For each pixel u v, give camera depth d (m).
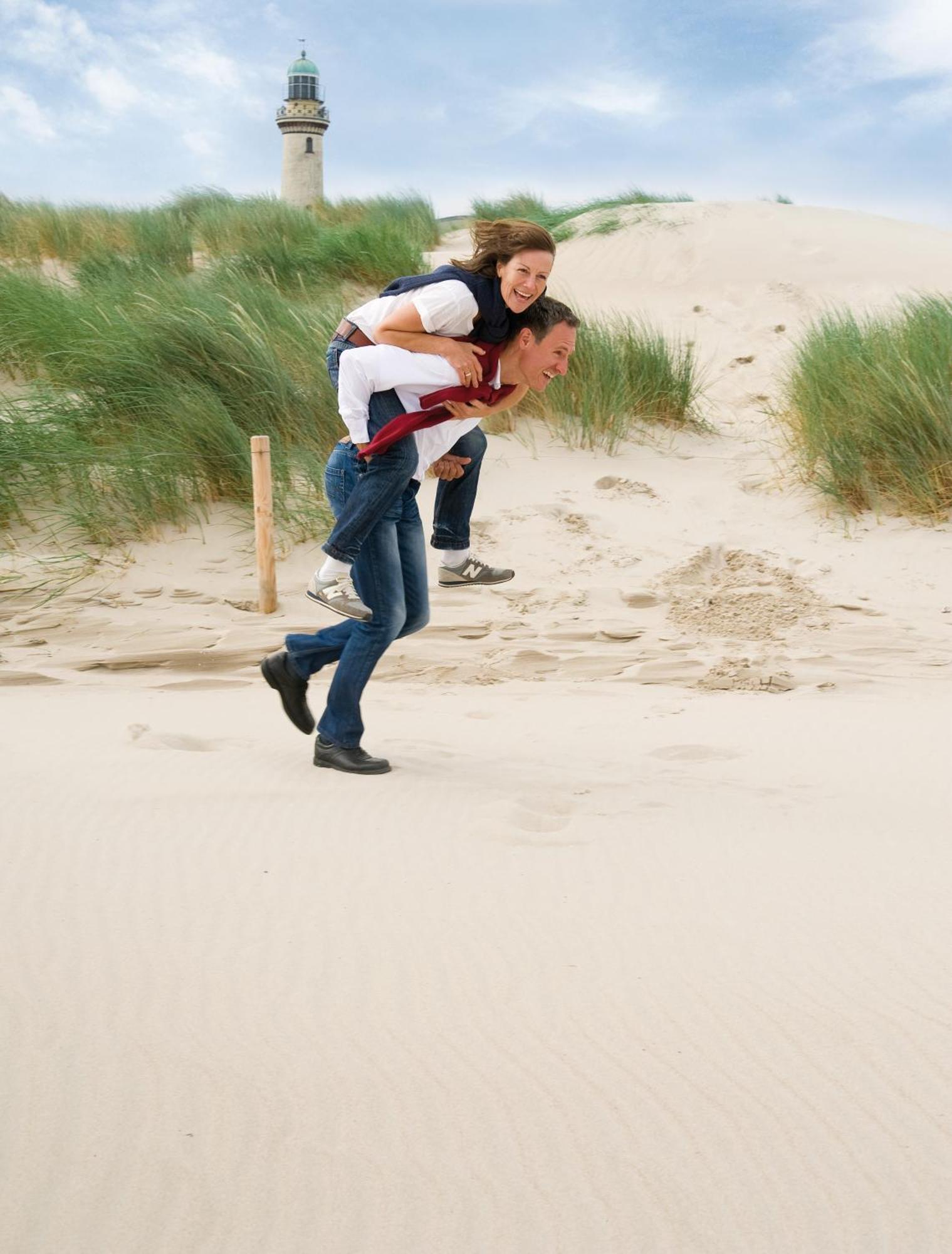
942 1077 2.14
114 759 3.96
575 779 3.91
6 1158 1.88
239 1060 2.15
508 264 3.38
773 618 6.34
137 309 9.06
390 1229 1.75
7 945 2.58
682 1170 1.89
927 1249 1.73
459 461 3.93
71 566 6.80
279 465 7.46
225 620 6.33
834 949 2.63
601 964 2.55
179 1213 1.77
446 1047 2.22
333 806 3.53
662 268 13.84
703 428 9.36
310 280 12.21
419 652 5.95
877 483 7.62
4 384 8.95
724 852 3.21
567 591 6.68
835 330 9.27
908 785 3.90
